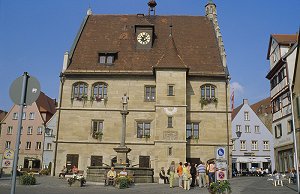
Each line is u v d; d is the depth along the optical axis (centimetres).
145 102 3769
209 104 3772
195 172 2514
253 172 5697
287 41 4141
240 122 6519
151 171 2877
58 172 3641
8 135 6669
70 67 3888
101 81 3831
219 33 4231
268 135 6506
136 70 3844
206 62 3969
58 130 3728
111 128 3725
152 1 4803
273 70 4275
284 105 3938
